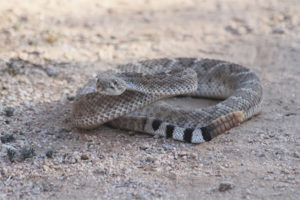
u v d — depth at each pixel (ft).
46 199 29.09
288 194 28.55
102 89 35.29
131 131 39.19
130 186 30.27
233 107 39.37
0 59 52.80
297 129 38.34
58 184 30.76
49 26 66.18
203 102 46.85
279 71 53.11
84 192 29.76
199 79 48.03
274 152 34.37
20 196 29.45
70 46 59.52
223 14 75.46
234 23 71.26
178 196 28.94
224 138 37.17
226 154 34.42
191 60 49.34
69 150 35.63
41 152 35.22
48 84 48.14
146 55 57.72
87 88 41.09
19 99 44.29
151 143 36.83
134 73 37.73
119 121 39.40
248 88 42.09
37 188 30.27
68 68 52.47
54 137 37.81
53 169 32.71
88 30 66.03
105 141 37.32
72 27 66.69
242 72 46.29
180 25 69.97
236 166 32.42
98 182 30.89
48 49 57.62
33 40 60.08
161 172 32.01
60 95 45.91
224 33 67.46
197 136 36.04
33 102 44.01
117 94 35.63
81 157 34.45
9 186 30.63
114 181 30.96
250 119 41.19
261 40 64.34
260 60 57.00
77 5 76.64
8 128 38.81
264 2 82.64
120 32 66.13
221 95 47.44
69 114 42.04
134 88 36.78
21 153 34.32
